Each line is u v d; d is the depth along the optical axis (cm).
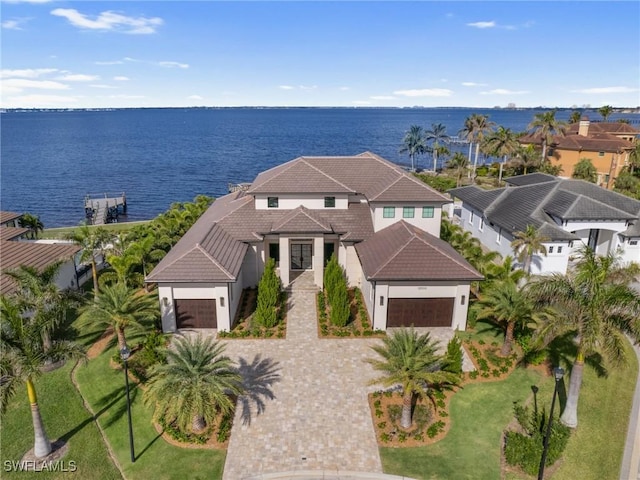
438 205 3619
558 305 2044
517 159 8000
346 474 1920
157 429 2186
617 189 6750
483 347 2878
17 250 3584
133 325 2644
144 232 4353
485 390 2473
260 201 3703
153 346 2659
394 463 1981
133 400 2377
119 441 2117
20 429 2188
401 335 2189
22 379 1805
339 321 3070
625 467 1994
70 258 3234
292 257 3972
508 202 4616
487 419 2258
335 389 2459
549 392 2458
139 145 17962
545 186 4466
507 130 8056
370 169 4016
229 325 3036
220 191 9494
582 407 2355
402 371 2061
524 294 2558
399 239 3203
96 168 12175
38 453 2002
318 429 2172
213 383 1977
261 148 16950
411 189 3619
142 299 2781
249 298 3544
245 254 3453
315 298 3522
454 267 2986
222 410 2075
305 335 3008
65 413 2291
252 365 2672
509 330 2719
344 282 3056
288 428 2177
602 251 4434
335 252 3769
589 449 2089
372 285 3089
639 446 2109
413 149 10538
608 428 2217
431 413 2289
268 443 2086
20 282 2511
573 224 3969
